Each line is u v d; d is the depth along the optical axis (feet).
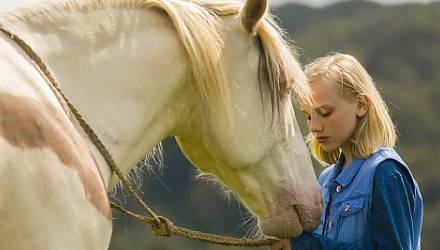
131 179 21.26
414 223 22.12
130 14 18.60
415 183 22.00
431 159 164.66
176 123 19.27
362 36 208.74
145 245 130.41
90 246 16.80
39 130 16.17
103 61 18.08
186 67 18.92
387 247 20.93
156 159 21.27
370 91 22.24
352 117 22.11
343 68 22.16
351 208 21.44
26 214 15.80
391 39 204.95
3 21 17.17
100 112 17.93
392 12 216.95
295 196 20.22
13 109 15.96
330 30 212.84
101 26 18.20
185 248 134.21
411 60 198.80
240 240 20.36
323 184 23.06
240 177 20.02
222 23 19.45
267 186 20.08
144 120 18.54
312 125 22.27
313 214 20.44
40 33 17.52
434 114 176.04
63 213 16.19
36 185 15.92
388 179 21.25
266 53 19.70
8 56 16.56
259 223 20.48
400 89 185.78
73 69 17.75
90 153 17.24
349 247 20.70
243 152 19.60
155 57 18.56
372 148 21.86
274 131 19.85
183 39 18.65
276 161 20.04
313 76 22.26
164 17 18.94
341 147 22.61
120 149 18.22
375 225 21.09
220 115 19.07
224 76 18.97
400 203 21.15
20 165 15.74
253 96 19.54
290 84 19.92
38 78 16.79
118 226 131.64
